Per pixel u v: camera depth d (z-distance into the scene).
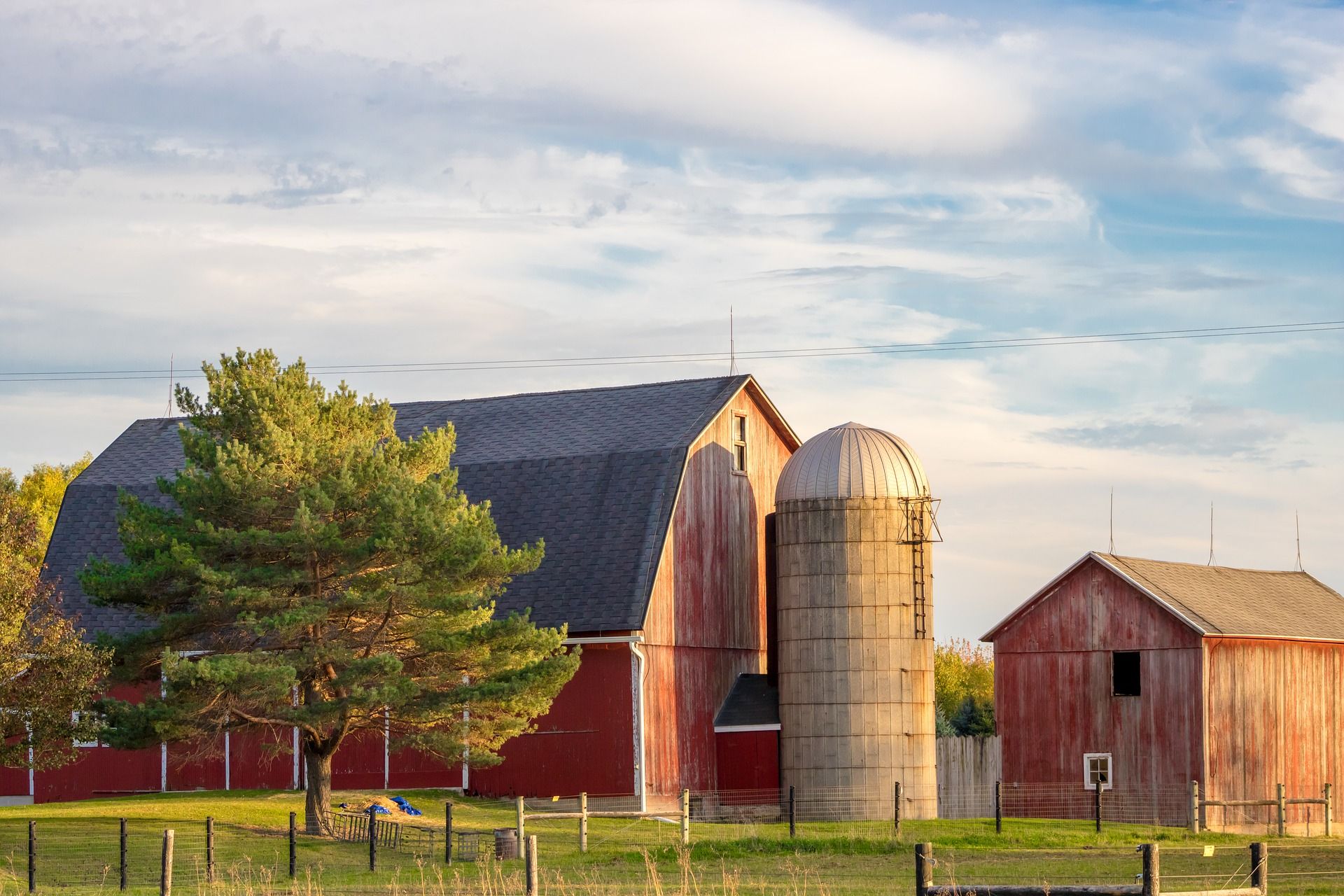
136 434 55.38
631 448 49.75
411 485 35.62
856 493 47.91
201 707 34.06
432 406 55.81
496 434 52.88
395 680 35.38
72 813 39.50
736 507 52.25
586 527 48.16
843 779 47.12
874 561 47.75
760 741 49.28
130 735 34.72
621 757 45.62
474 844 34.94
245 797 44.16
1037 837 37.12
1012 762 50.09
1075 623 49.59
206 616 35.53
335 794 44.25
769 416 54.69
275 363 37.81
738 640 51.81
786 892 26.59
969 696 76.38
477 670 36.69
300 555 35.56
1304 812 48.97
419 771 47.00
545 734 46.34
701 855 33.84
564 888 26.42
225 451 35.31
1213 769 47.03
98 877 30.19
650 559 46.84
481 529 36.72
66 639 34.41
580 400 53.97
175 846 34.06
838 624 47.62
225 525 36.03
